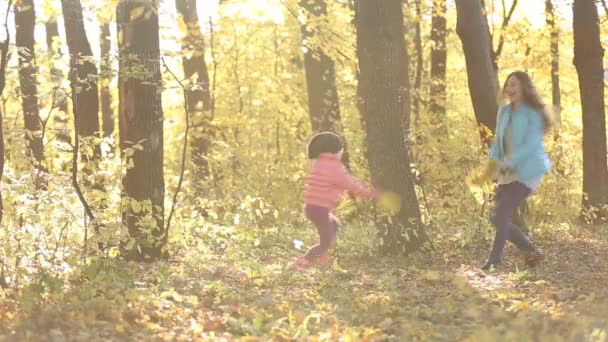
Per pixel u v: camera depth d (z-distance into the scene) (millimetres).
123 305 5750
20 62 11289
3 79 7262
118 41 9125
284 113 26562
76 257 7676
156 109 9250
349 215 12320
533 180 8188
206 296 6824
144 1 8445
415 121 17969
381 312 6160
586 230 13188
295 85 26031
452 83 27141
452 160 13414
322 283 7695
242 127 22062
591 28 15250
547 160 8242
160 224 9398
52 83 9180
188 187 16547
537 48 21859
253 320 5598
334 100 17469
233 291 7117
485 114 11586
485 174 8258
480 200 11492
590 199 15305
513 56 22578
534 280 7727
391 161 10031
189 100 18719
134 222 9195
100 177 9352
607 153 15484
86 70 10648
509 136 8242
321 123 17406
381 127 10023
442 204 13266
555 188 15227
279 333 5320
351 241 10281
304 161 20750
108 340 4980
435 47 20500
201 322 5660
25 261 7605
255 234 9914
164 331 5371
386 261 9703
